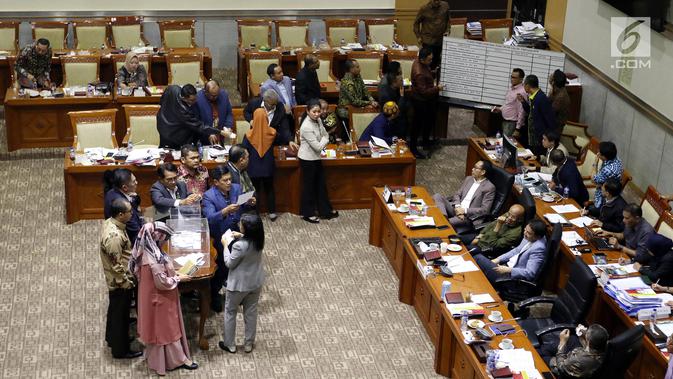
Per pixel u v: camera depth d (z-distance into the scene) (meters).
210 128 9.60
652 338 6.70
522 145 10.98
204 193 8.02
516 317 7.48
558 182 9.33
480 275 7.49
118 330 7.11
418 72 11.33
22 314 7.84
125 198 7.46
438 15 12.72
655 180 10.34
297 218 9.98
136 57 11.59
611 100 11.40
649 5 10.18
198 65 12.26
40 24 13.26
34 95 11.06
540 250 7.65
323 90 11.88
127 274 6.90
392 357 7.47
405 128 11.39
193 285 7.05
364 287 8.56
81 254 8.91
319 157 9.64
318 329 7.82
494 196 8.96
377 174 10.14
